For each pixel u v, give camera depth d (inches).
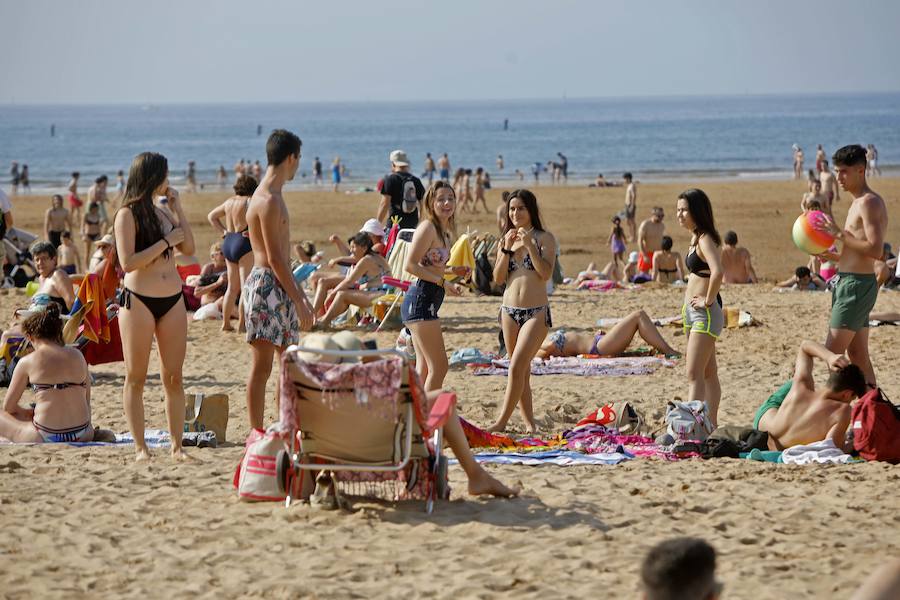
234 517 593.0
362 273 1471.5
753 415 959.6
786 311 1616.6
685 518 591.2
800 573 504.7
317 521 582.9
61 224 2559.1
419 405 576.1
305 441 596.7
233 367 1222.3
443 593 481.4
